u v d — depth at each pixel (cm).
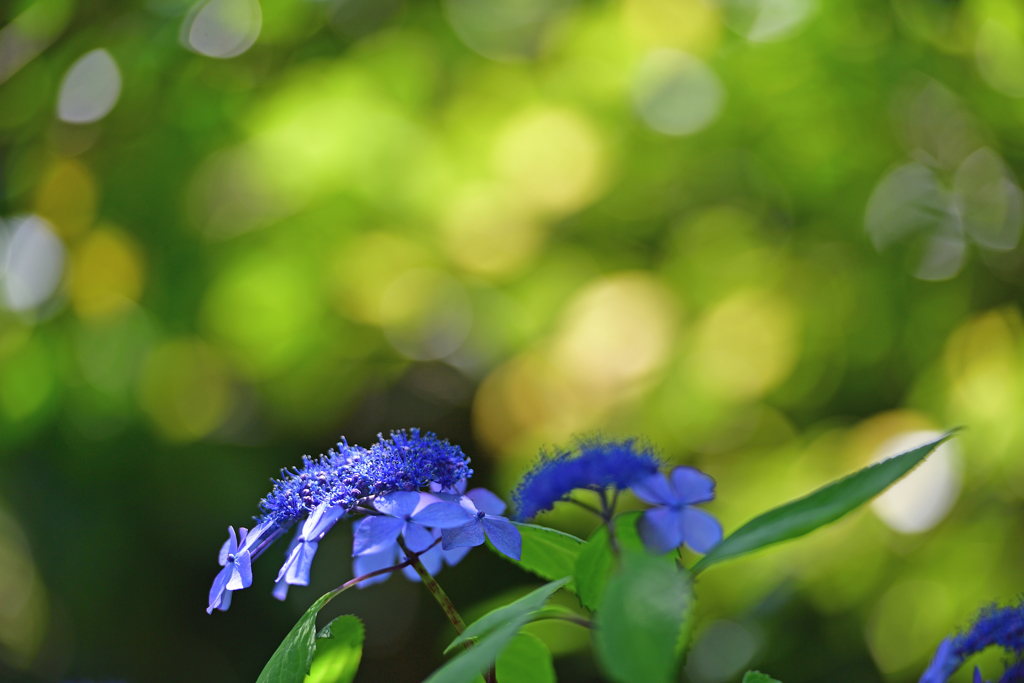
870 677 251
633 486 103
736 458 308
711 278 312
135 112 286
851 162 288
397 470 105
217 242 300
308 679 109
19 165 295
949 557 237
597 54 307
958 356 261
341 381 338
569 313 304
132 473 308
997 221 275
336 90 298
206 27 270
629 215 321
